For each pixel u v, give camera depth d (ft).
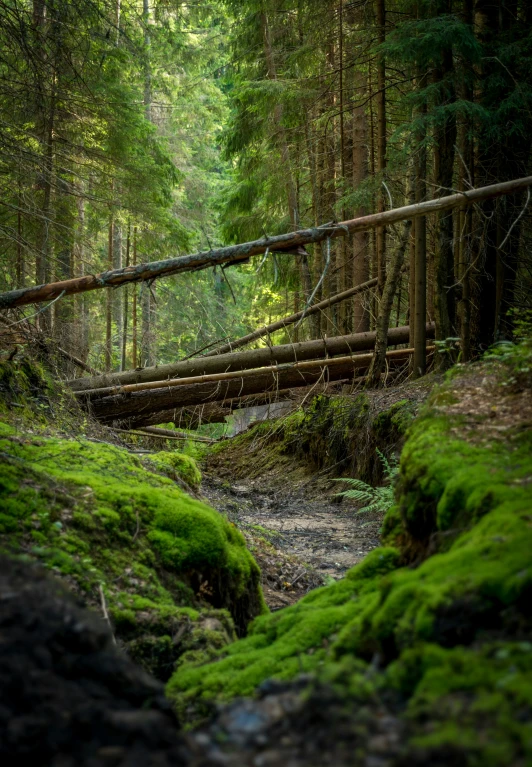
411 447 12.36
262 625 11.44
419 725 5.58
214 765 5.33
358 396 34.99
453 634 7.04
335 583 11.82
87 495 14.97
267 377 38.75
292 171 47.83
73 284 22.29
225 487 34.73
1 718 5.39
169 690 9.91
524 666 5.99
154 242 49.70
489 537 8.41
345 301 47.73
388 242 46.21
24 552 12.24
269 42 49.21
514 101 28.22
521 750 4.92
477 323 32.37
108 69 43.24
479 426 12.21
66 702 5.85
